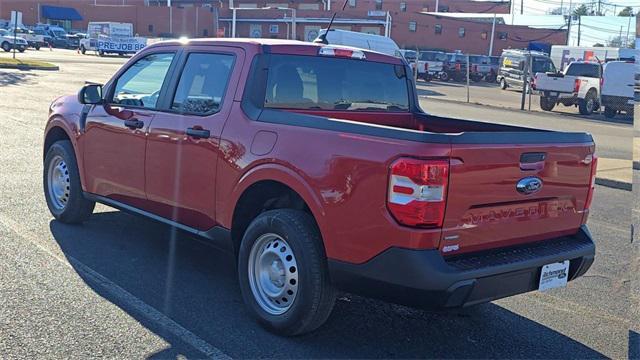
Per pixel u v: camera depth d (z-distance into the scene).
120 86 6.03
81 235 6.42
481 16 67.38
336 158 4.02
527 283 4.23
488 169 3.91
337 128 4.13
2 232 6.37
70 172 6.51
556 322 5.00
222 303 4.94
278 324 4.38
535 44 64.38
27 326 4.36
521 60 36.84
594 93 24.00
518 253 4.21
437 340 4.55
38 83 23.73
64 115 6.59
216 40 5.27
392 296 3.88
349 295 5.27
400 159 3.73
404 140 3.77
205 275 5.53
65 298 4.86
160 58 5.70
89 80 25.88
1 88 21.27
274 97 4.95
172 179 5.27
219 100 4.98
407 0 81.62
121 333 4.34
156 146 5.39
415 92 6.05
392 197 3.75
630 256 6.88
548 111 25.16
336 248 4.02
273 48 5.00
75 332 4.32
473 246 3.98
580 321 5.04
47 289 5.01
